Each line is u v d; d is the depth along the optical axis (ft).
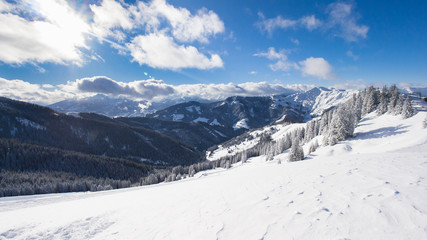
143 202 44.78
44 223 35.50
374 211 22.15
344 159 58.75
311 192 31.94
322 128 270.05
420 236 17.31
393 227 18.99
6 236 30.63
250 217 26.91
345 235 19.01
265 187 39.96
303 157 172.14
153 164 493.36
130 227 30.94
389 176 33.96
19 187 185.06
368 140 160.04
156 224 30.48
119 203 47.37
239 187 43.93
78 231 31.12
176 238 25.11
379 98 269.23
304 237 20.01
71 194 136.05
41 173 269.85
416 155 53.78
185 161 553.23
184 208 35.65
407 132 145.18
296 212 25.59
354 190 29.48
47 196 125.90
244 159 334.85
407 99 184.14
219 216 29.37
